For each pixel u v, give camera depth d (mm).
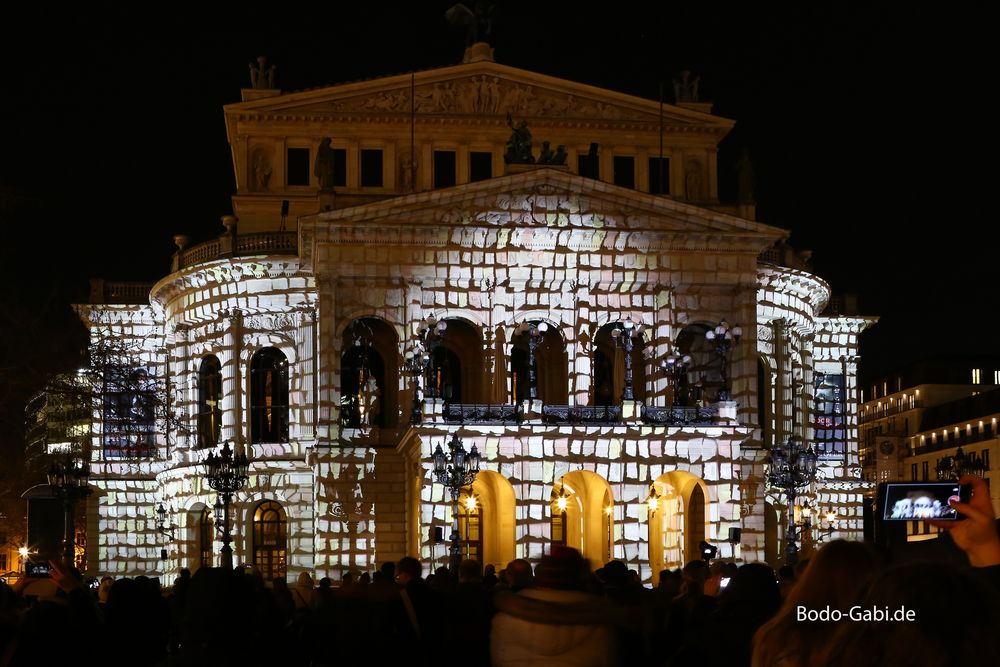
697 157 84812
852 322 89750
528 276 70250
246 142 82188
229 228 77750
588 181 69625
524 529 64250
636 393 77250
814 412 85625
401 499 70375
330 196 71000
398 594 19750
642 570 65062
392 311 70000
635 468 65750
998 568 8141
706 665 13680
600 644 11664
